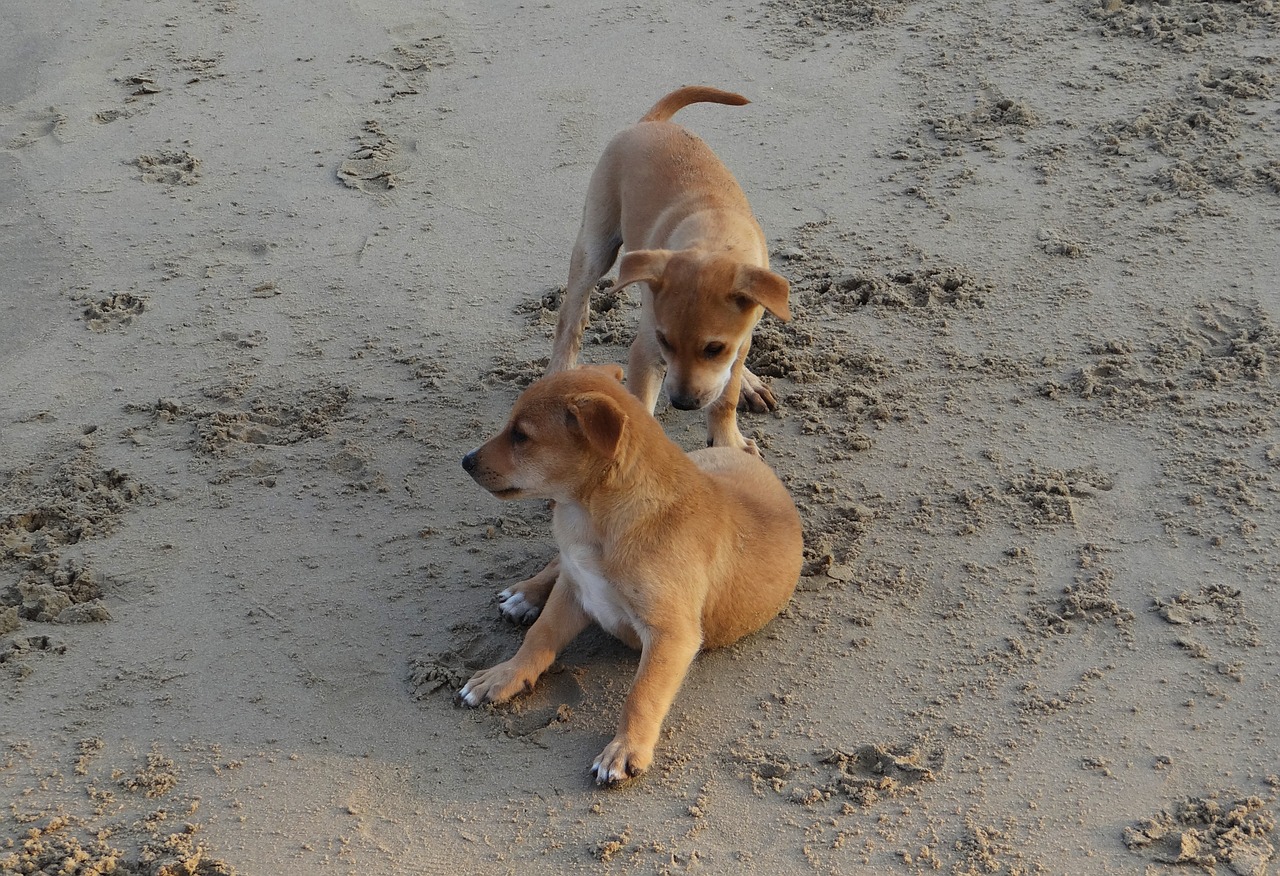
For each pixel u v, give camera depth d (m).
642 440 1.70
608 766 1.66
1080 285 2.21
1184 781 1.65
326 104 2.68
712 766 1.68
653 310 1.95
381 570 1.86
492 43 2.89
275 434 2.04
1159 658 1.75
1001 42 2.75
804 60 2.74
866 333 2.17
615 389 1.72
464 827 1.63
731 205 2.06
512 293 2.27
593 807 1.64
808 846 1.61
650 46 2.83
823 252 2.30
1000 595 1.82
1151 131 2.49
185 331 2.20
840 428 2.03
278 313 2.23
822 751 1.68
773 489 1.82
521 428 1.71
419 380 2.12
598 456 1.69
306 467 1.99
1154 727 1.69
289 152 2.56
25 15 3.11
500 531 1.91
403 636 1.79
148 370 2.13
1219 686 1.72
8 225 2.41
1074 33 2.76
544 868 1.60
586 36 2.90
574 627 1.76
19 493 1.95
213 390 2.10
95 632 1.80
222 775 1.67
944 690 1.73
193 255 2.34
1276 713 1.70
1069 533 1.88
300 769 1.68
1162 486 1.93
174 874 1.60
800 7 2.98
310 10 3.08
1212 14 2.75
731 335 1.92
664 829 1.63
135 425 2.05
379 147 2.56
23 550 1.88
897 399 2.06
